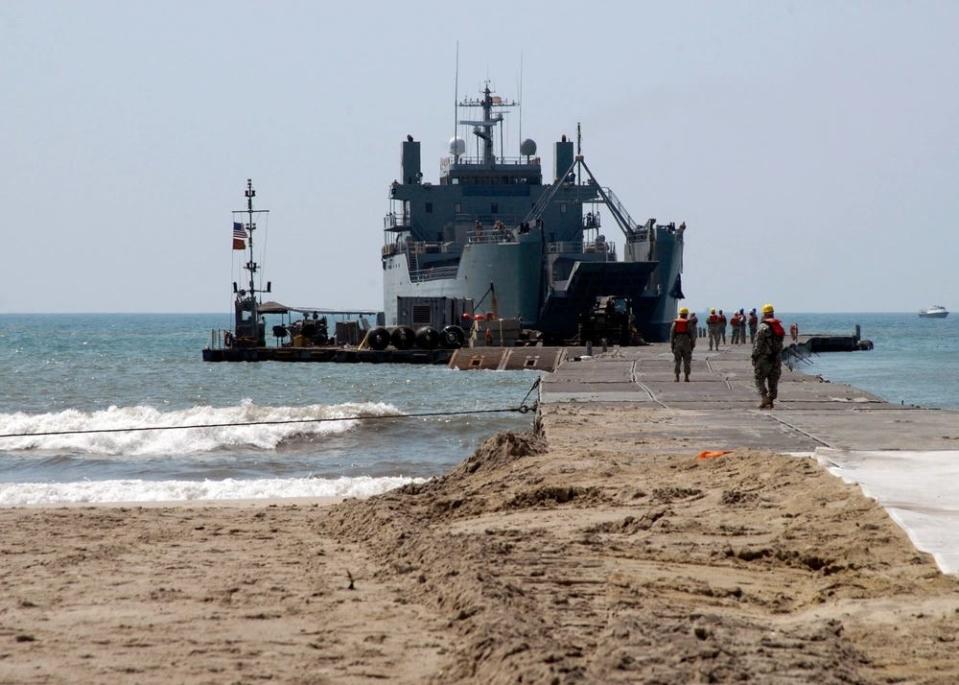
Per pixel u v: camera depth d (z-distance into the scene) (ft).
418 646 69.67
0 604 82.64
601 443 175.32
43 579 92.58
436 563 94.12
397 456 249.34
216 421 321.32
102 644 70.38
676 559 94.94
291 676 63.41
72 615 78.79
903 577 82.38
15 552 107.96
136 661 66.39
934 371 649.20
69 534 121.49
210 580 91.76
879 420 198.29
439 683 61.77
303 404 418.51
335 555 104.94
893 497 107.65
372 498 145.28
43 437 277.03
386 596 84.53
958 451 144.05
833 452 141.79
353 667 65.16
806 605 79.92
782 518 108.47
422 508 135.03
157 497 179.63
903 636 68.69
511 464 159.22
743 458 142.20
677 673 58.54
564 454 160.35
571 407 233.96
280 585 89.20
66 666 65.36
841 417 205.46
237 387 502.79
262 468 230.07
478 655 64.49
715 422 202.39
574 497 131.75
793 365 585.22
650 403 243.19
